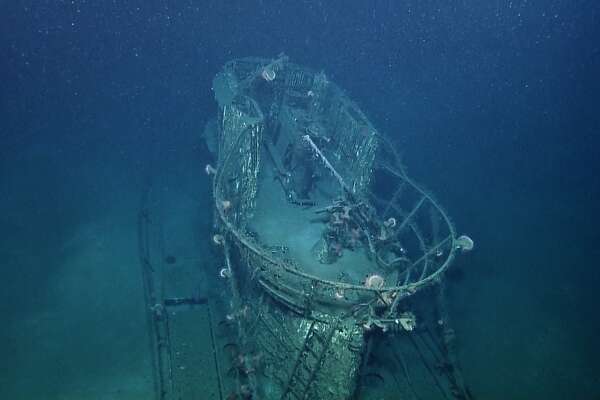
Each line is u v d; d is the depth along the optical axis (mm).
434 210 14695
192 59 37719
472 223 19797
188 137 23125
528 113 35219
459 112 33531
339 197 12359
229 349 11883
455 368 12344
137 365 11406
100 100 26188
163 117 25125
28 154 19609
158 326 12523
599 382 13133
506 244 18906
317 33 53781
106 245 15211
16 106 23734
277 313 10148
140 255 14969
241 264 11617
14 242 14672
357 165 13375
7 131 21125
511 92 40156
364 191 13148
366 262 11219
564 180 25281
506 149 28141
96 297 13211
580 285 17188
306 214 12820
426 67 45250
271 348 10312
